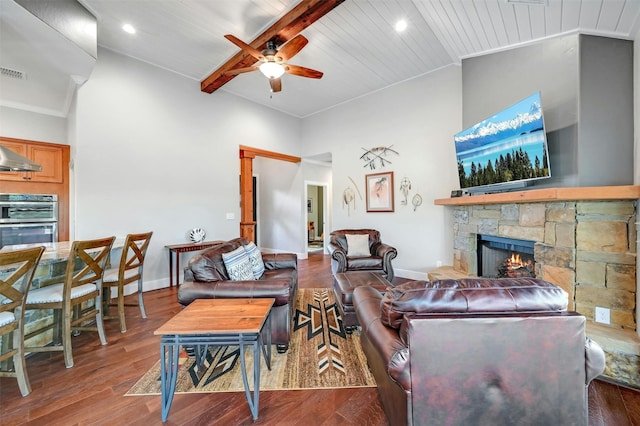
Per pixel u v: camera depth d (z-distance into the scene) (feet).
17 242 11.94
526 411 3.86
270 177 24.39
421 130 14.76
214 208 15.69
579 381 3.91
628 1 6.28
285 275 10.01
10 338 6.92
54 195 12.96
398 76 14.79
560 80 8.06
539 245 8.10
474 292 4.03
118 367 6.80
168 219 13.88
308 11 8.99
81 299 7.27
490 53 10.64
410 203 15.31
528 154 8.07
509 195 8.18
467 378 3.79
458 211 12.23
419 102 14.80
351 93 16.99
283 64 10.31
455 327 3.77
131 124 12.60
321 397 5.69
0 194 11.59
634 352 5.85
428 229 14.64
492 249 11.39
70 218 13.05
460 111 13.41
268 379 6.29
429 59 12.96
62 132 13.52
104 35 10.95
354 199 17.95
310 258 22.04
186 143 14.55
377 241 15.06
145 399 5.66
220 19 9.98
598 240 6.84
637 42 7.07
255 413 5.10
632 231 6.48
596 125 7.47
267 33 10.38
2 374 5.69
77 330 7.95
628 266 6.51
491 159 9.60
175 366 5.15
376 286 8.68
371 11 9.57
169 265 13.89
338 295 9.22
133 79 12.65
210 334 5.17
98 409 5.36
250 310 5.89
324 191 24.13
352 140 17.97
